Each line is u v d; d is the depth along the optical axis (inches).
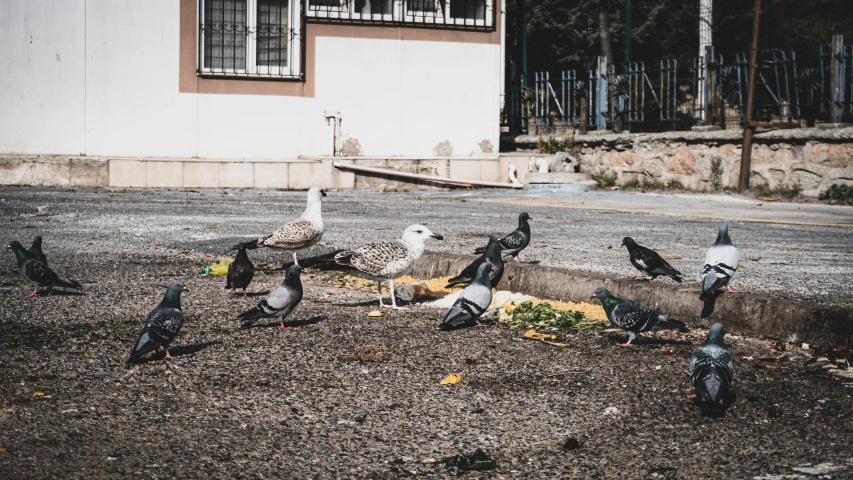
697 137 764.6
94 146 812.0
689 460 161.5
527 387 207.5
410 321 281.0
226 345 247.1
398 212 613.9
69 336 256.5
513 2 1509.6
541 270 327.3
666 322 240.4
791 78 901.8
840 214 597.6
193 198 713.6
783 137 700.7
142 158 811.4
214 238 468.4
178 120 827.4
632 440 172.2
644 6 1545.3
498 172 876.0
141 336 222.2
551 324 273.7
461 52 892.6
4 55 788.0
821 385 206.7
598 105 904.9
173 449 167.8
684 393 201.3
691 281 316.2
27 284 343.9
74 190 757.9
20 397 197.9
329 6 855.7
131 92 815.7
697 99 812.0
